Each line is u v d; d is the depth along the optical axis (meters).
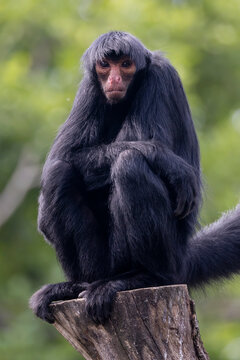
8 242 29.48
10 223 29.25
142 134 12.38
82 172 12.39
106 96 12.88
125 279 11.46
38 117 25.62
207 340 27.45
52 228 12.16
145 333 10.87
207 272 13.70
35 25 28.94
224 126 29.98
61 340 27.05
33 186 28.72
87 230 12.17
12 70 26.25
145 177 11.31
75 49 27.69
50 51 30.97
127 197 11.25
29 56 30.36
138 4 28.67
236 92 32.09
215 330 28.59
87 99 13.12
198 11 31.02
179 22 28.88
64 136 12.89
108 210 12.18
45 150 25.56
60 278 26.80
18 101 25.72
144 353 10.87
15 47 30.25
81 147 12.83
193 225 12.62
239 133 29.56
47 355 25.72
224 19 31.36
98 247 12.20
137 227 11.30
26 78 27.42
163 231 11.45
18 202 27.72
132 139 12.51
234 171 27.88
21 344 25.98
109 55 12.80
